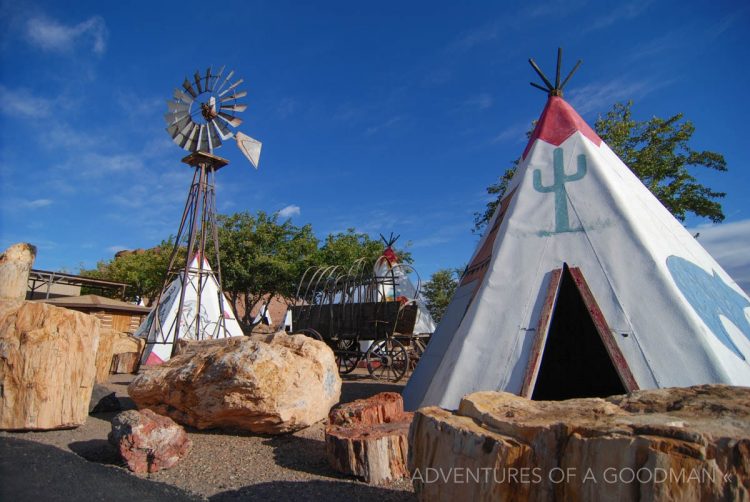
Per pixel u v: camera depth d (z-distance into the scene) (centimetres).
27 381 563
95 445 543
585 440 228
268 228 3075
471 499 261
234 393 595
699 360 483
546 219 661
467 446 270
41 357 569
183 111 1497
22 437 545
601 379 945
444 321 791
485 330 588
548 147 751
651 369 493
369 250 3297
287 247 3091
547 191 692
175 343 913
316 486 438
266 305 3119
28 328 582
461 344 590
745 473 189
